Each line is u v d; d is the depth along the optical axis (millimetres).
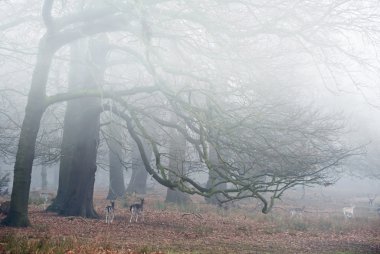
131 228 19547
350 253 15406
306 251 15633
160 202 32094
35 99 17891
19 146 17688
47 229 17250
